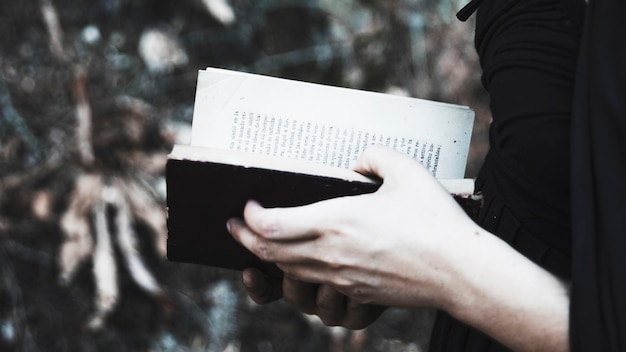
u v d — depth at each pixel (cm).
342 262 86
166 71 219
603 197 81
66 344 205
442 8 228
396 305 87
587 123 83
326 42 228
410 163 88
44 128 209
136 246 207
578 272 81
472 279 84
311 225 86
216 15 196
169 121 214
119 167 202
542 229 90
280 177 89
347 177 89
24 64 212
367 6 228
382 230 85
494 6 92
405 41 226
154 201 202
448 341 99
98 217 196
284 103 95
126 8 218
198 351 210
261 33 228
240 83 95
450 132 95
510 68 89
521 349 84
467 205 91
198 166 89
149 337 209
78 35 213
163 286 212
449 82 226
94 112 205
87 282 210
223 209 92
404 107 95
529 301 83
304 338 217
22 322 205
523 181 90
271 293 103
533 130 88
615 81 82
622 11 83
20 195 209
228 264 100
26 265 209
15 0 214
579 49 85
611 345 79
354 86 226
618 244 80
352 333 215
